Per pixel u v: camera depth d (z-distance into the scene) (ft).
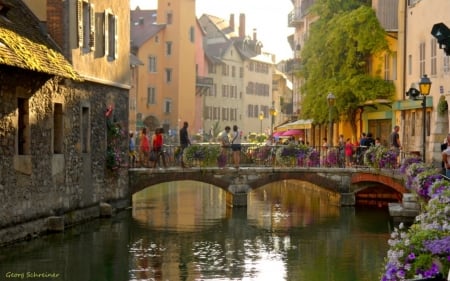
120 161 85.92
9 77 57.72
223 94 297.12
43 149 65.26
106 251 60.34
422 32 103.24
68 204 71.87
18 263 53.47
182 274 51.57
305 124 149.07
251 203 107.34
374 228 77.00
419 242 27.53
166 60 254.68
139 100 248.11
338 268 54.29
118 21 88.07
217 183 98.17
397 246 27.78
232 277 50.65
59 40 70.69
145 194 128.47
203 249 62.90
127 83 92.58
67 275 50.21
